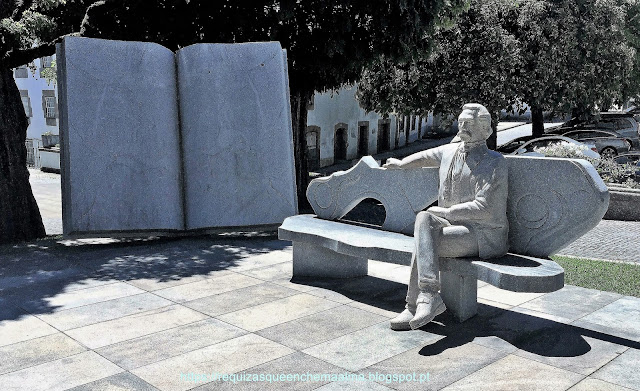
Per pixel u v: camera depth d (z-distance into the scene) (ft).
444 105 56.54
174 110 30.14
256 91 30.12
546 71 54.44
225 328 16.87
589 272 23.95
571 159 15.47
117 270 23.54
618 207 40.63
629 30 68.59
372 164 20.83
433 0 35.60
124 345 15.60
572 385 13.14
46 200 57.16
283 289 20.80
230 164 29.76
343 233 20.25
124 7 34.22
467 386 13.12
